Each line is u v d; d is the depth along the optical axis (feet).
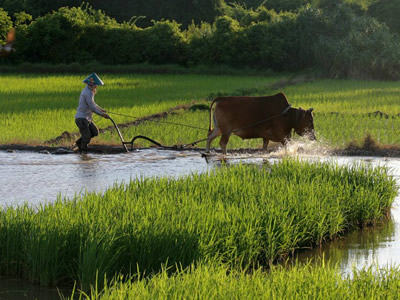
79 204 41.37
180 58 247.09
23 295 33.09
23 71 226.79
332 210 44.86
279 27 245.65
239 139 89.61
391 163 72.79
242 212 40.88
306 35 238.07
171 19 327.47
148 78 205.57
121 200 42.42
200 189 48.24
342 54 224.12
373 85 191.72
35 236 35.70
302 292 27.94
